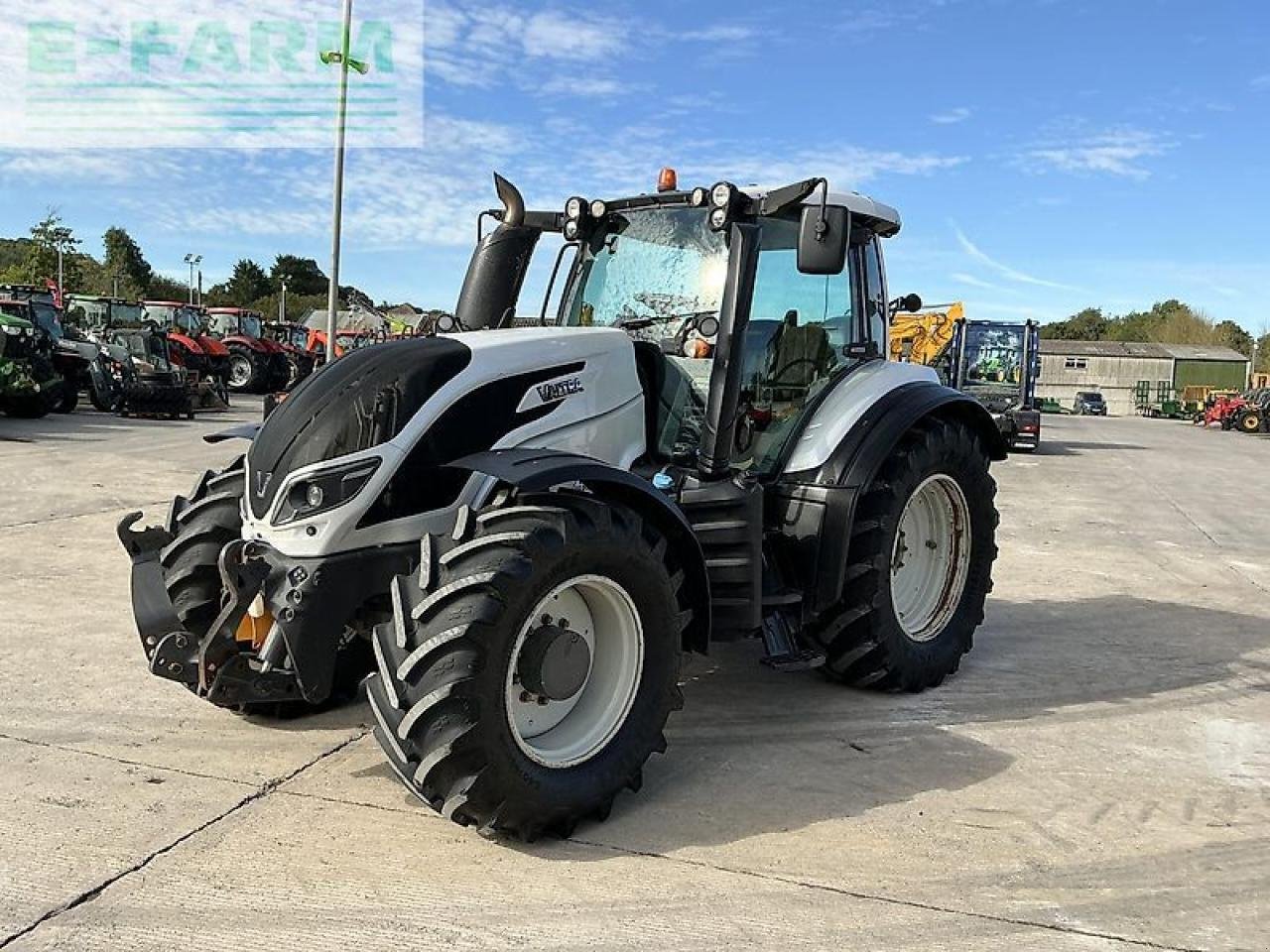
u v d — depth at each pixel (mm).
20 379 15758
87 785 3395
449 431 3412
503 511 3098
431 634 2902
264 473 3379
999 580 7328
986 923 2740
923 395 4613
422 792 2924
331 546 3199
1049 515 10922
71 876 2816
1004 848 3180
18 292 18625
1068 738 4176
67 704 4117
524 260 4727
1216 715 4508
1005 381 20344
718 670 4934
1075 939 2676
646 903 2785
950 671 4828
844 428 4391
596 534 3129
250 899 2732
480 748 2891
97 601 5648
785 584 4281
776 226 4480
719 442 3879
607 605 3332
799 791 3566
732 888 2887
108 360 17797
